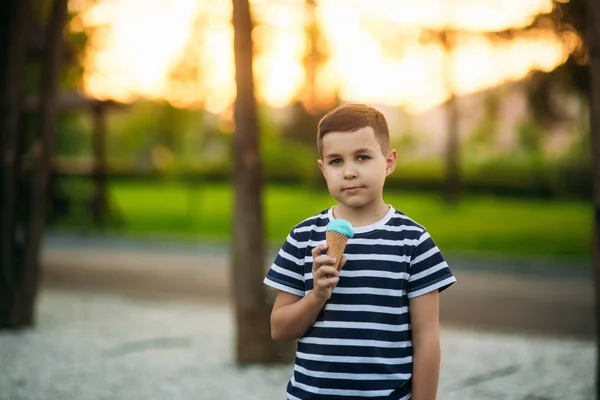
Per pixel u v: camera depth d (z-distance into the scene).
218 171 33.56
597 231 4.48
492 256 13.66
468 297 9.57
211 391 4.81
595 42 4.36
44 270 12.05
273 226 18.91
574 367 5.55
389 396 2.02
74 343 6.29
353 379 2.03
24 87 6.91
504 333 7.16
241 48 5.45
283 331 2.10
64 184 19.56
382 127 2.16
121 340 6.48
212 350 6.10
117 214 19.27
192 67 16.84
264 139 28.64
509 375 5.29
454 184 23.38
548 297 9.63
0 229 6.76
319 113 21.23
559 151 26.23
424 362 2.04
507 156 27.75
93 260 13.61
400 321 2.05
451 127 23.23
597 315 4.58
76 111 15.73
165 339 6.57
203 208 25.53
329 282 1.97
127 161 35.00
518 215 21.45
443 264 2.08
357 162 2.11
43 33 9.87
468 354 6.04
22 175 6.89
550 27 11.03
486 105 19.19
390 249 2.08
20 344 6.20
